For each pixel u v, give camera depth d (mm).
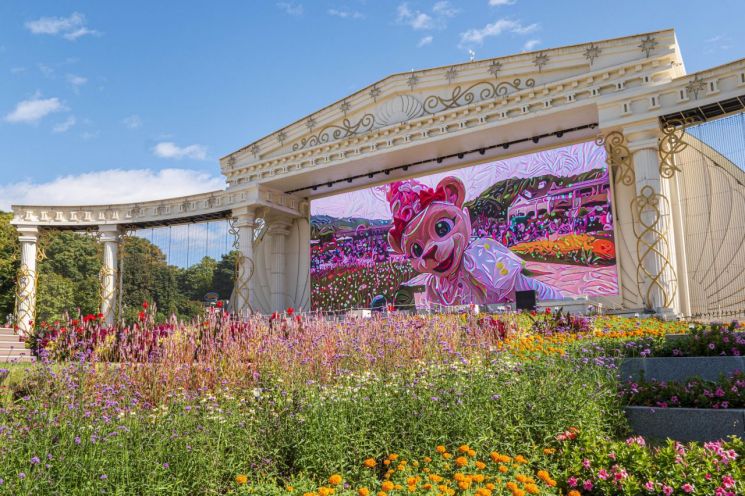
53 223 30000
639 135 19062
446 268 24016
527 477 4695
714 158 19172
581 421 6070
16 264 33625
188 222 29875
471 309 16844
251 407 6195
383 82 24703
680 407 6754
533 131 22234
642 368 8297
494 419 5742
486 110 22094
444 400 5816
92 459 4371
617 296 19938
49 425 4688
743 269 18203
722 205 18859
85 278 46062
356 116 25703
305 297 28641
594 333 12578
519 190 22703
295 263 29422
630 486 4785
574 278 20922
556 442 5773
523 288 21953
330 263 27578
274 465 5133
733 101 17469
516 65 21656
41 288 38250
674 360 8094
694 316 18062
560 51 20719
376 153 24422
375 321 10094
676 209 19609
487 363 8047
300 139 27125
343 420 5457
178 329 9133
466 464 4797
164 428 5012
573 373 7016
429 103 23688
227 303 29484
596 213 20766
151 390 7121
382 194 26516
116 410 5473
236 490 4684
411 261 25062
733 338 8766
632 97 19062
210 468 4754
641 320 15922
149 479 4375
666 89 18531
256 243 29719
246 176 28125
